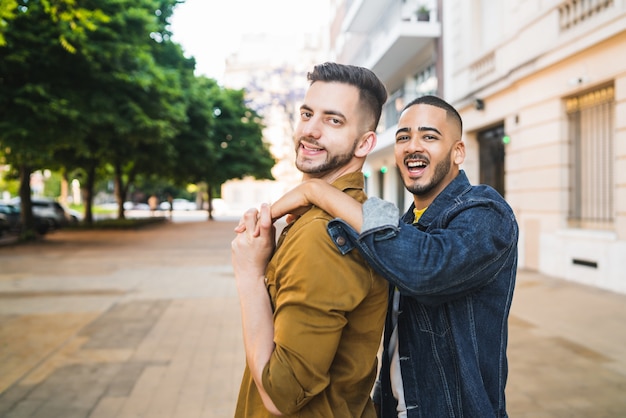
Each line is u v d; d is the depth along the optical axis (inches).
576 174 346.6
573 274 337.7
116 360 185.5
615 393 149.1
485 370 50.3
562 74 343.0
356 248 45.9
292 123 1659.7
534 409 138.9
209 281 371.6
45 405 144.9
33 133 511.5
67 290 332.5
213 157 1141.7
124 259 508.7
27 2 504.4
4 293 320.8
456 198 54.9
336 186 51.9
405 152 58.9
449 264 44.1
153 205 1708.9
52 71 546.9
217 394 153.7
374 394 62.2
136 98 629.0
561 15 342.0
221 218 1705.2
